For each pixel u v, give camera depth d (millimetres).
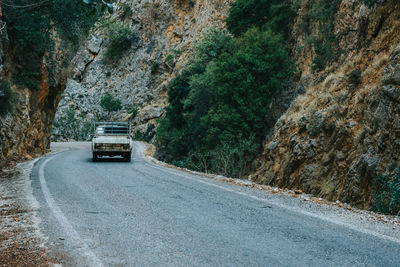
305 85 29094
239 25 43531
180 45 84500
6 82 21359
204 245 4910
